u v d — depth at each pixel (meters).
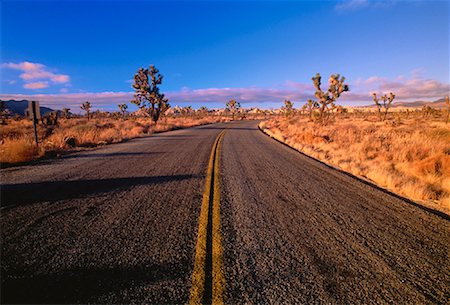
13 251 2.96
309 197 5.39
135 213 4.22
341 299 2.34
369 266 2.91
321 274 2.72
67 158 9.28
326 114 41.12
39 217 3.97
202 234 3.53
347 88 30.41
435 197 5.75
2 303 2.11
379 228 3.97
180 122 41.28
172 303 2.19
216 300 2.24
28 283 2.39
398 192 6.05
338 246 3.35
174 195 5.23
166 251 3.05
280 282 2.55
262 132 25.80
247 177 6.93
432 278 2.74
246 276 2.62
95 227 3.66
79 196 5.00
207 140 16.39
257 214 4.36
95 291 2.31
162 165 8.16
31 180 6.07
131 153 10.60
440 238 3.70
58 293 2.27
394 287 2.56
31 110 10.70
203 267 2.74
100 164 8.18
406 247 3.40
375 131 18.53
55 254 2.92
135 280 2.49
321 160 10.11
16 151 8.56
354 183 6.68
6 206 4.39
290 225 3.96
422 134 13.77
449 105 32.50
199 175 6.96
